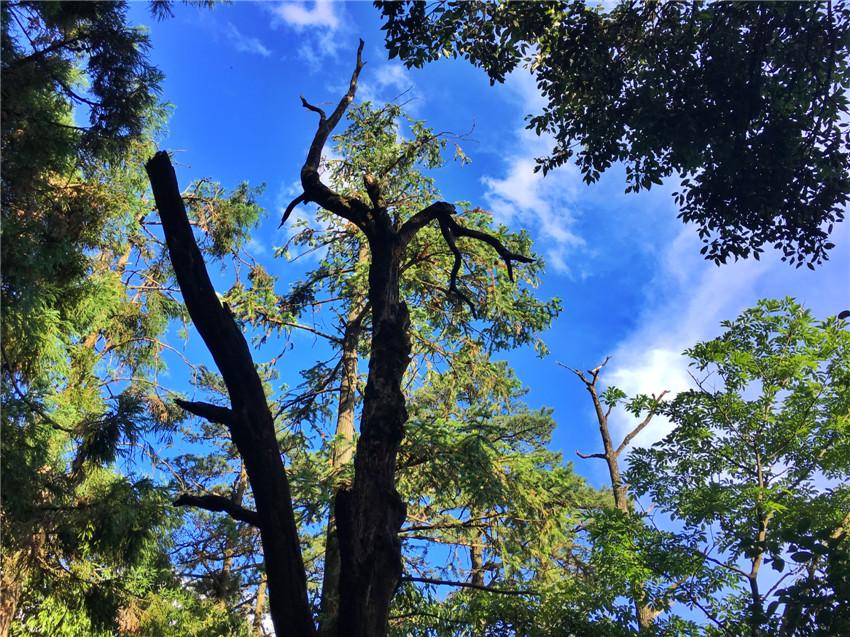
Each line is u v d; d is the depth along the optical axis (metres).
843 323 6.82
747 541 3.86
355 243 11.80
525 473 8.63
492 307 10.66
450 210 3.75
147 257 12.66
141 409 7.76
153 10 6.82
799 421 6.69
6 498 6.41
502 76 6.73
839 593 3.28
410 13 6.03
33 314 6.29
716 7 5.86
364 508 2.80
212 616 10.79
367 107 11.53
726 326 7.35
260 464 2.49
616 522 7.00
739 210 6.33
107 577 8.42
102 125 7.14
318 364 10.64
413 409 9.92
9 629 6.87
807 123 6.02
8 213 6.06
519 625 7.57
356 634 2.55
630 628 6.81
